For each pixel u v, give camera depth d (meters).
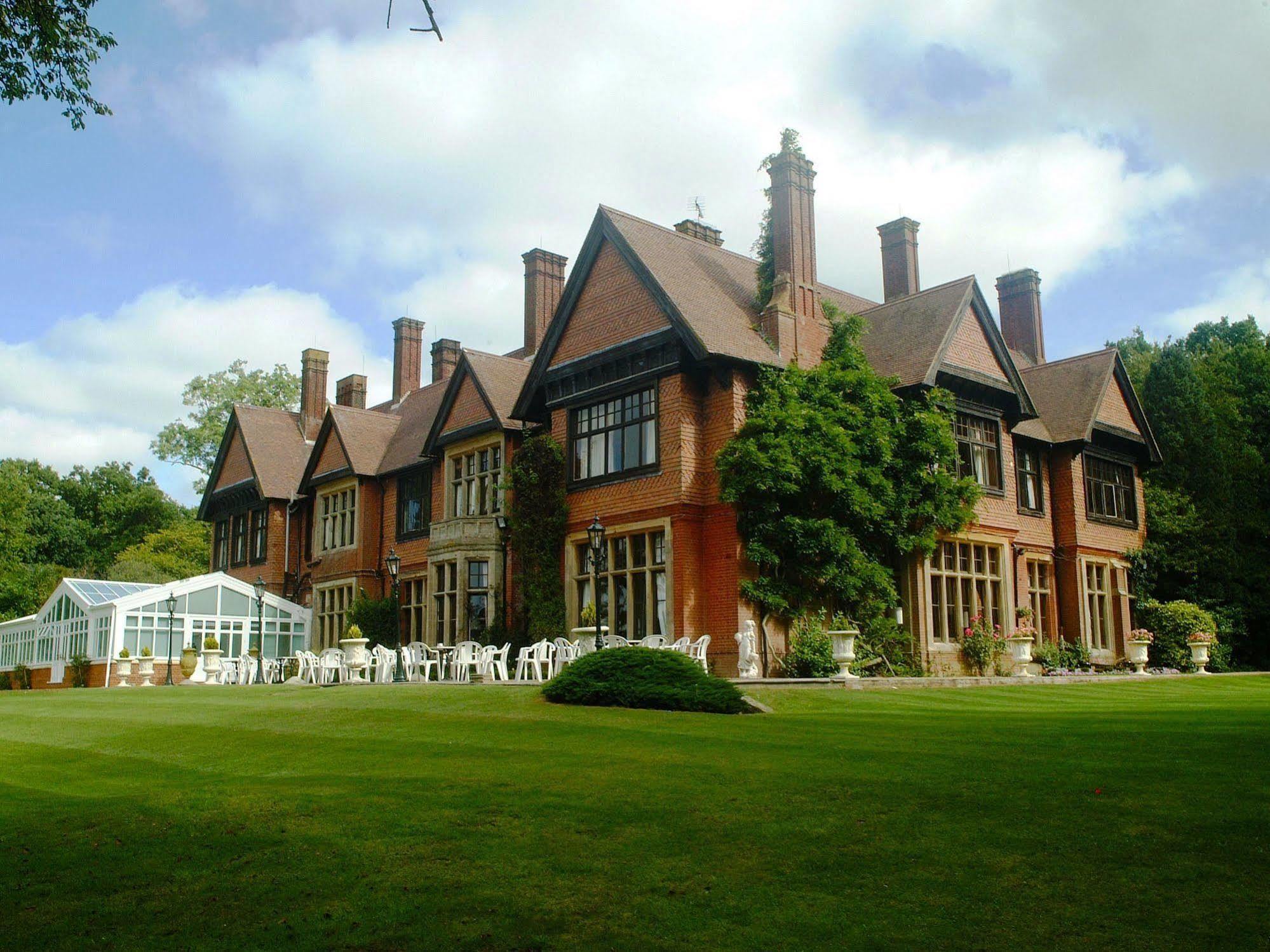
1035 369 30.55
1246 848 6.12
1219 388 33.38
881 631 21.23
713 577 20.91
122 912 6.42
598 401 23.41
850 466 20.75
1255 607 30.12
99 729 14.69
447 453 28.55
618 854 6.88
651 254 22.81
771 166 23.69
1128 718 11.59
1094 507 28.19
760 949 5.38
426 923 5.98
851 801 7.58
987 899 5.73
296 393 55.44
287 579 35.69
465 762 10.07
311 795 8.91
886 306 25.72
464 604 26.45
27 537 56.09
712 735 10.95
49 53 10.42
